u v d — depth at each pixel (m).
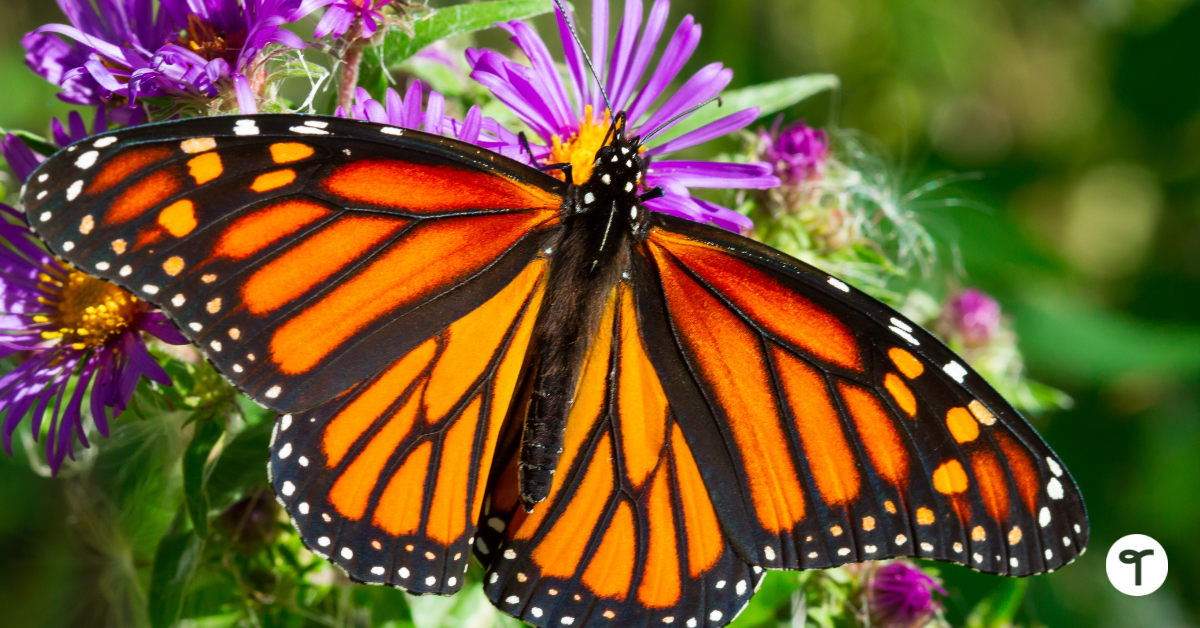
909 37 0.73
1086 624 0.61
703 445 0.47
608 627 0.47
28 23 0.70
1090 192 0.77
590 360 0.47
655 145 0.51
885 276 0.52
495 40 0.56
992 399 0.45
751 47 0.70
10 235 0.49
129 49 0.48
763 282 0.46
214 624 0.50
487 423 0.47
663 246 0.47
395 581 0.46
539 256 0.47
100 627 0.53
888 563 0.50
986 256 0.66
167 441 0.50
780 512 0.46
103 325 0.48
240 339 0.45
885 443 0.46
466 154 0.46
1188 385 0.66
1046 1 0.77
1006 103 0.78
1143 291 0.72
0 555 0.58
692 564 0.47
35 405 0.49
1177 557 0.64
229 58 0.48
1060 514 0.45
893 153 0.72
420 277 0.46
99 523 0.52
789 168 0.51
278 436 0.46
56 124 0.48
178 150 0.44
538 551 0.47
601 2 0.50
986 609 0.52
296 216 0.45
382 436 0.46
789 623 0.51
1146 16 0.76
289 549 0.50
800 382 0.46
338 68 0.49
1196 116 0.74
